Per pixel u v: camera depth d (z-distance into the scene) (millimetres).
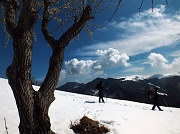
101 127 7801
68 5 5148
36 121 4137
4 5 4375
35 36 5191
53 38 4801
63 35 4746
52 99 4496
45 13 4961
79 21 4781
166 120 11023
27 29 3982
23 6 4055
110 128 7926
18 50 3926
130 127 8492
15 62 3971
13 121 8047
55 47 4648
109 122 8797
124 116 10312
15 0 4414
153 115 12117
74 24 4832
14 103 11016
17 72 3941
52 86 4461
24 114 4059
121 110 12250
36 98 4211
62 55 4645
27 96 4031
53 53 4637
